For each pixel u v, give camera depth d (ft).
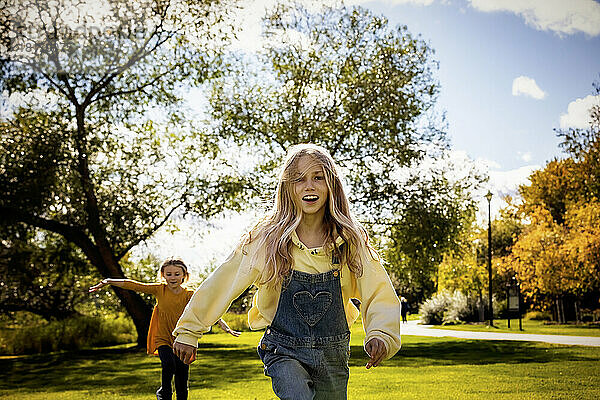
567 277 88.02
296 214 10.60
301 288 10.24
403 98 66.44
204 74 65.82
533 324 104.68
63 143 60.23
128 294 67.10
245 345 68.49
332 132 65.16
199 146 67.97
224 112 68.33
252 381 33.50
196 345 10.48
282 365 9.83
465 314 108.47
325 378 10.18
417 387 28.53
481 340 62.39
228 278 10.54
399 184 68.23
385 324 10.11
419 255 68.74
